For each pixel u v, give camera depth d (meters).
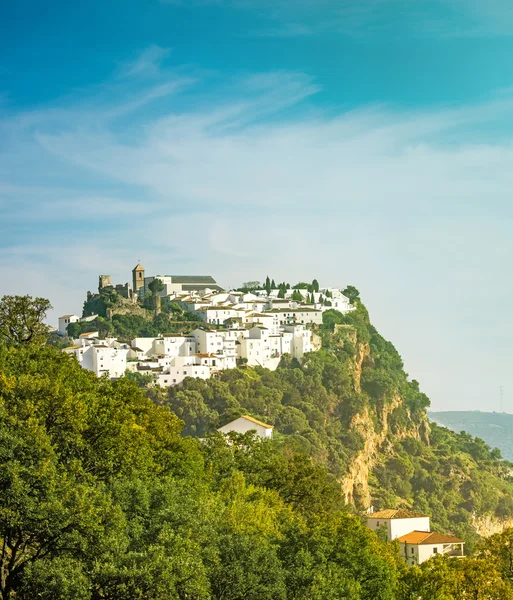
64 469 100.44
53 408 108.19
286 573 109.19
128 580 89.31
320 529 132.75
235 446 191.38
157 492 109.75
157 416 153.75
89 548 92.75
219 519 117.00
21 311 166.38
